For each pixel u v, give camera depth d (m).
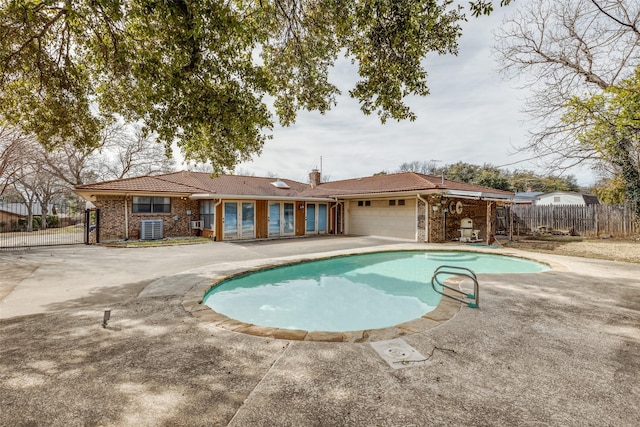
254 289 7.79
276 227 17.45
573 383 2.70
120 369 2.93
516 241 14.70
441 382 2.70
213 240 15.38
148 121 6.36
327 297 7.21
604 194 18.61
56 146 8.50
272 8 6.37
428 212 14.39
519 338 3.68
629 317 4.42
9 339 3.63
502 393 2.53
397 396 2.48
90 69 7.30
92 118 7.80
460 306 4.94
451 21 4.98
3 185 22.36
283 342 3.57
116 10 4.52
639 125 7.84
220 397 2.48
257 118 6.74
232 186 18.73
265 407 2.34
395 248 12.04
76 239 16.58
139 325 4.10
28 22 5.57
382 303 6.79
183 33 5.15
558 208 17.94
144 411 2.29
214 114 6.28
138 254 10.90
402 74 5.55
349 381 2.72
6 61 6.11
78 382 2.70
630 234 15.27
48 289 6.07
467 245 13.14
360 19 5.14
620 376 2.81
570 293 5.70
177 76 5.55
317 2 6.04
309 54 7.15
